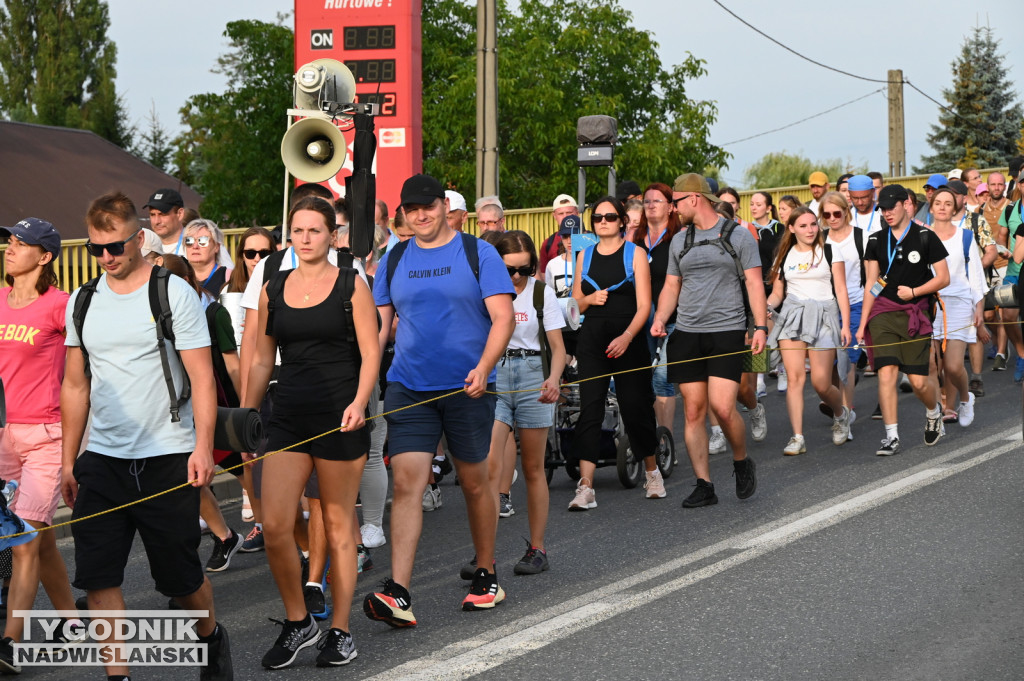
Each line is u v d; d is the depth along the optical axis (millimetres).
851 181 17547
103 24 101250
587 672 7254
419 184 8312
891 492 11969
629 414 12328
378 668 7469
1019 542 9844
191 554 6746
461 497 13391
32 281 8227
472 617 8547
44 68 99438
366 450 7500
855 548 9914
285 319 7418
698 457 11945
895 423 14273
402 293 8398
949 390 16062
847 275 15859
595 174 46625
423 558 10570
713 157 49125
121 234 6570
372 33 22094
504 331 8234
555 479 14320
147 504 6633
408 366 8352
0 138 45906
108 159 49219
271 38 52344
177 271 9891
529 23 50281
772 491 12484
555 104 46000
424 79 50875
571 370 13539
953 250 16297
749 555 9875
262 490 7441
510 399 9719
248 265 10945
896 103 55281
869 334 14516
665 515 11695
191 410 6766
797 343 14664
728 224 11625
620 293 12062
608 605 8656
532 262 10258
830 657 7395
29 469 8203
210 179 52938
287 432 7453
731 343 11562
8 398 8172
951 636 7699
